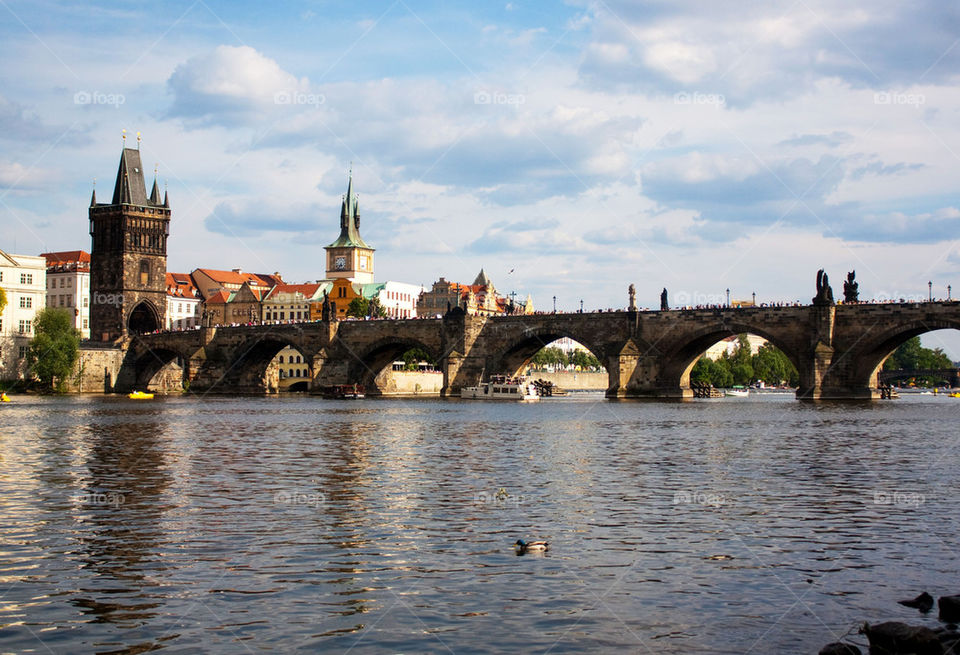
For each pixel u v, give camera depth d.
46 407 153.75
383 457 68.31
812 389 169.75
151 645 26.36
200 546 36.66
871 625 26.56
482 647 26.36
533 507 45.38
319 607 29.42
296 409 150.88
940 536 38.97
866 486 52.97
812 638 27.00
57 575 32.59
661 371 190.25
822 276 170.25
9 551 35.78
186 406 161.62
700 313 184.75
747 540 38.16
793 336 174.25
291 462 64.62
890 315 164.75
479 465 63.19
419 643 26.61
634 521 41.88
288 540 37.72
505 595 30.64
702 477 56.91
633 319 191.88
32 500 46.97
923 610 29.30
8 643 26.42
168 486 52.06
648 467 62.22
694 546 37.06
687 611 29.22
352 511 44.03
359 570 33.31
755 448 76.19
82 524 40.75
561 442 82.38
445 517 42.59
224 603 29.73
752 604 29.86
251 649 26.14
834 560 35.00
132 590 30.97
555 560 34.84
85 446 76.69
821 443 81.06
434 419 120.69
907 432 94.38
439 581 32.06
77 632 27.25
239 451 72.62
